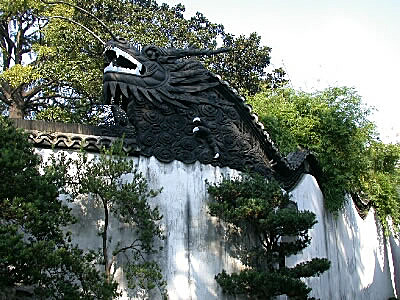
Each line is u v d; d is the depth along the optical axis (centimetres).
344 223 1617
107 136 1104
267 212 1069
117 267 1010
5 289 863
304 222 1058
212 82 1211
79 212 1016
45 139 1034
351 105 1630
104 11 2300
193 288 1065
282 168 1279
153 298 1020
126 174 1055
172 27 2506
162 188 1036
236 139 1210
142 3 2597
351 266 1616
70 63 2038
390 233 2005
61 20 2038
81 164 968
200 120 1155
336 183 1543
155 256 1048
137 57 1145
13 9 2039
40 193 820
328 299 1405
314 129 1589
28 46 2470
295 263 1266
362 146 1614
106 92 1116
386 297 1923
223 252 1122
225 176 1175
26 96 2300
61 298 816
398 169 1953
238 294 1086
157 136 1121
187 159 1138
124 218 1035
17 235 726
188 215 1107
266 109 1672
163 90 1143
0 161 766
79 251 855
